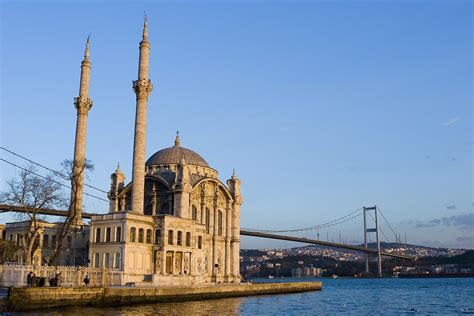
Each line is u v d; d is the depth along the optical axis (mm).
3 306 57844
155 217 104312
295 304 91250
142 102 111812
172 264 104938
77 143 116062
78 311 62188
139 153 108875
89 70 121375
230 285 101562
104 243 98312
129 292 73688
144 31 116375
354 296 128125
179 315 63438
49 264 81250
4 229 120562
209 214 129000
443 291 164000
